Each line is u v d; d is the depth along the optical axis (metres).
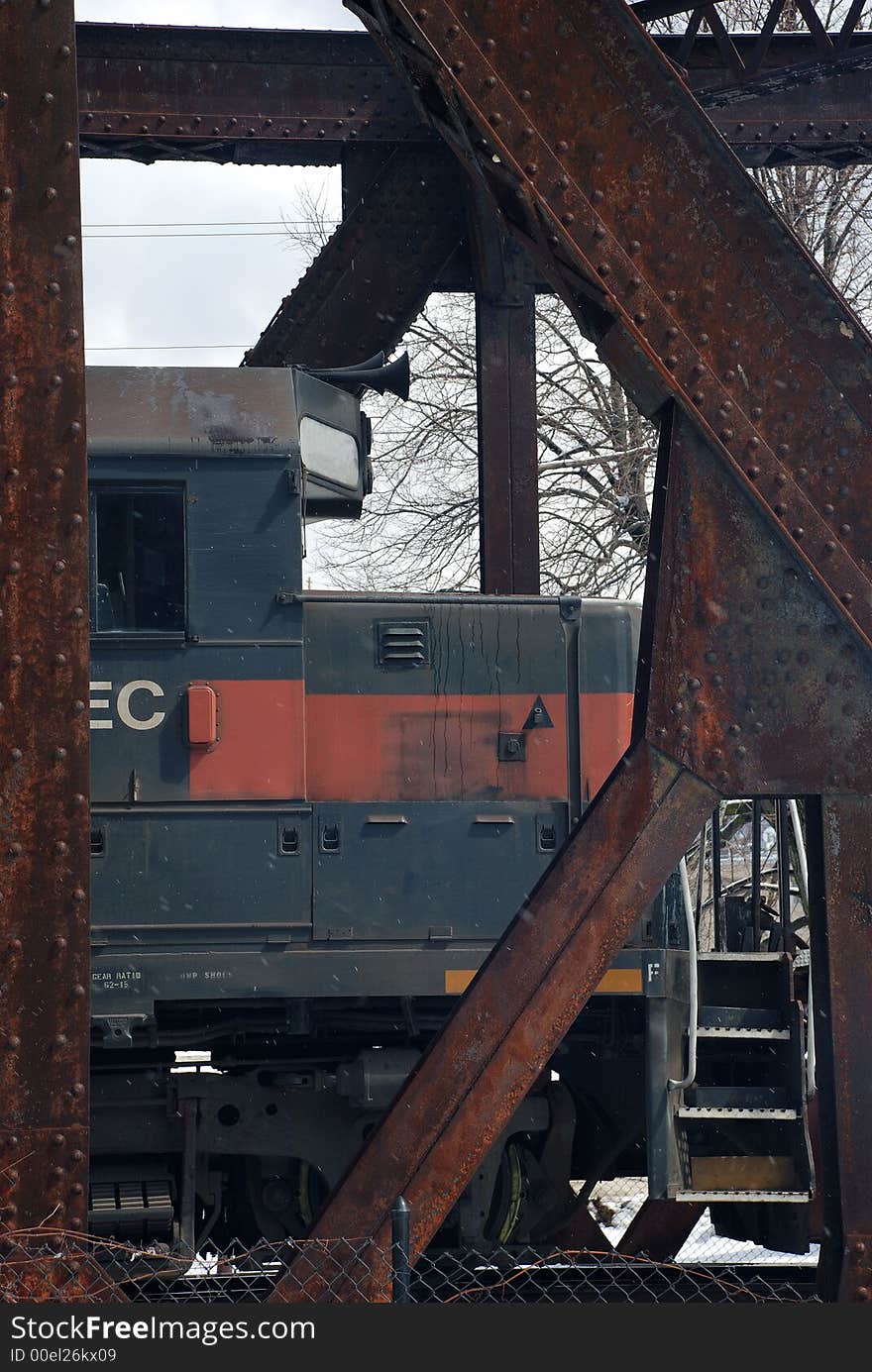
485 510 32.00
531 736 25.09
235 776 23.23
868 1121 14.49
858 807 14.88
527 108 14.16
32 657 13.07
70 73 13.12
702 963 23.48
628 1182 41.78
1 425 13.03
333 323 32.38
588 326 15.14
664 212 14.50
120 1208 23.05
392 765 24.53
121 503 23.30
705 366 14.60
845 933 14.70
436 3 13.93
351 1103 24.12
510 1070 14.40
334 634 24.70
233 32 31.17
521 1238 24.97
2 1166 12.98
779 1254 30.36
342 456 25.39
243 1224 25.56
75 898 13.10
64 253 13.15
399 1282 14.05
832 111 30.84
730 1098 22.50
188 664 23.25
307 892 23.48
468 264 32.69
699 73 30.55
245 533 23.47
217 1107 24.34
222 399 23.97
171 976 22.86
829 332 14.83
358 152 32.16
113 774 22.97
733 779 14.73
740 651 14.82
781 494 14.75
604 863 14.62
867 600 14.83
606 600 25.80
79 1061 13.10
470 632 25.19
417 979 23.73
